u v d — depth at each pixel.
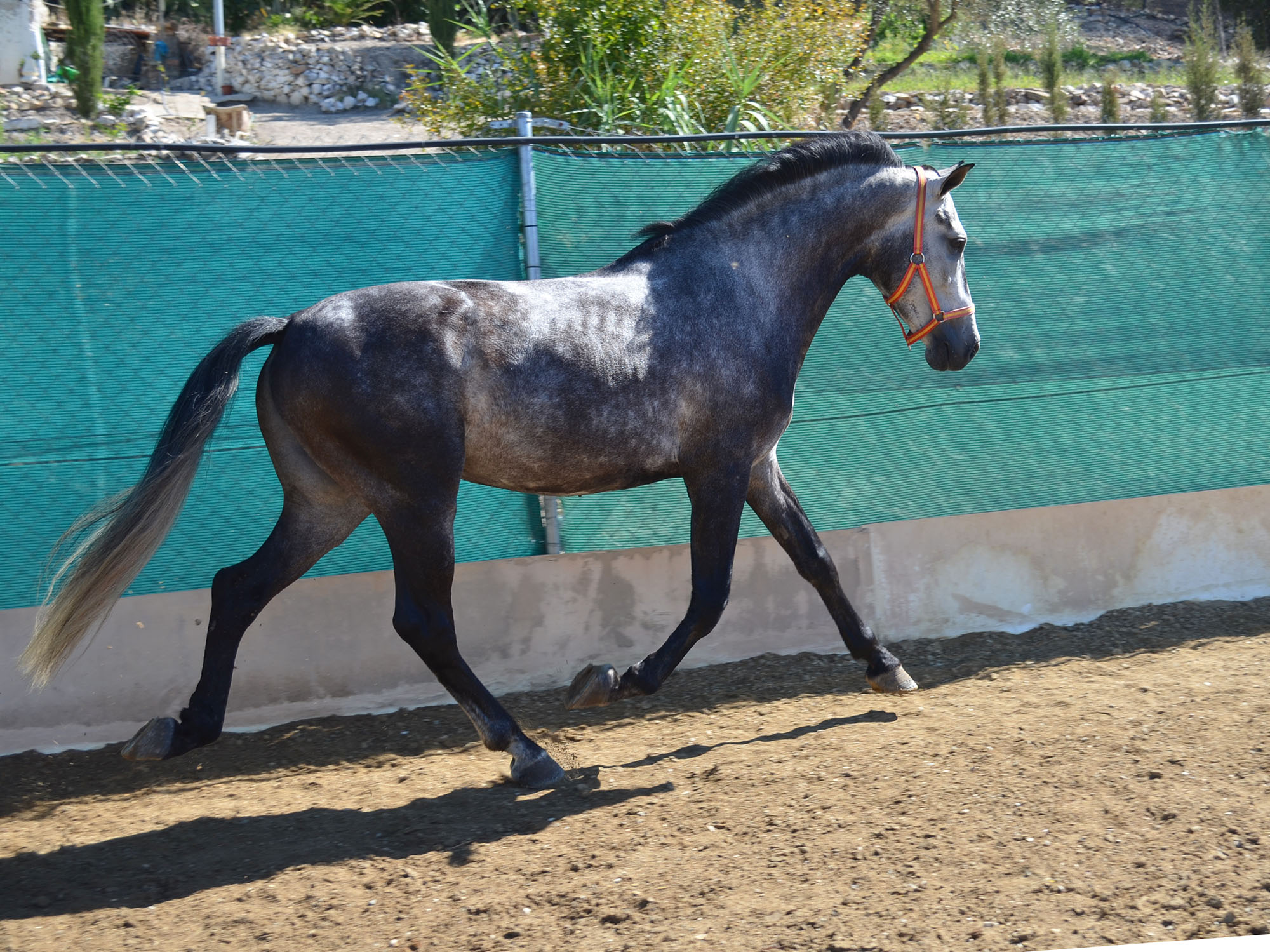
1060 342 5.45
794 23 8.70
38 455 4.36
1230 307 5.63
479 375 3.64
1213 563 5.74
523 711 4.73
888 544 5.36
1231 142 5.55
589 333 3.78
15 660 4.41
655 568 5.07
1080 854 3.10
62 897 3.21
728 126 7.59
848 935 2.77
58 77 16.72
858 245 4.31
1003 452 5.45
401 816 3.69
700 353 3.92
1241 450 5.72
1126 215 5.47
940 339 4.36
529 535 4.90
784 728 4.37
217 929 2.97
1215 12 20.75
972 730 4.09
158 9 24.19
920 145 5.23
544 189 4.80
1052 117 14.85
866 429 5.28
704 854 3.25
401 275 4.69
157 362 4.46
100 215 4.36
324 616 4.72
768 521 4.48
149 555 3.57
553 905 3.02
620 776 3.94
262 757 4.39
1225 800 3.37
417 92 9.01
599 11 7.96
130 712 4.55
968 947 2.69
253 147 4.41
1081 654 5.13
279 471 3.89
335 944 2.89
